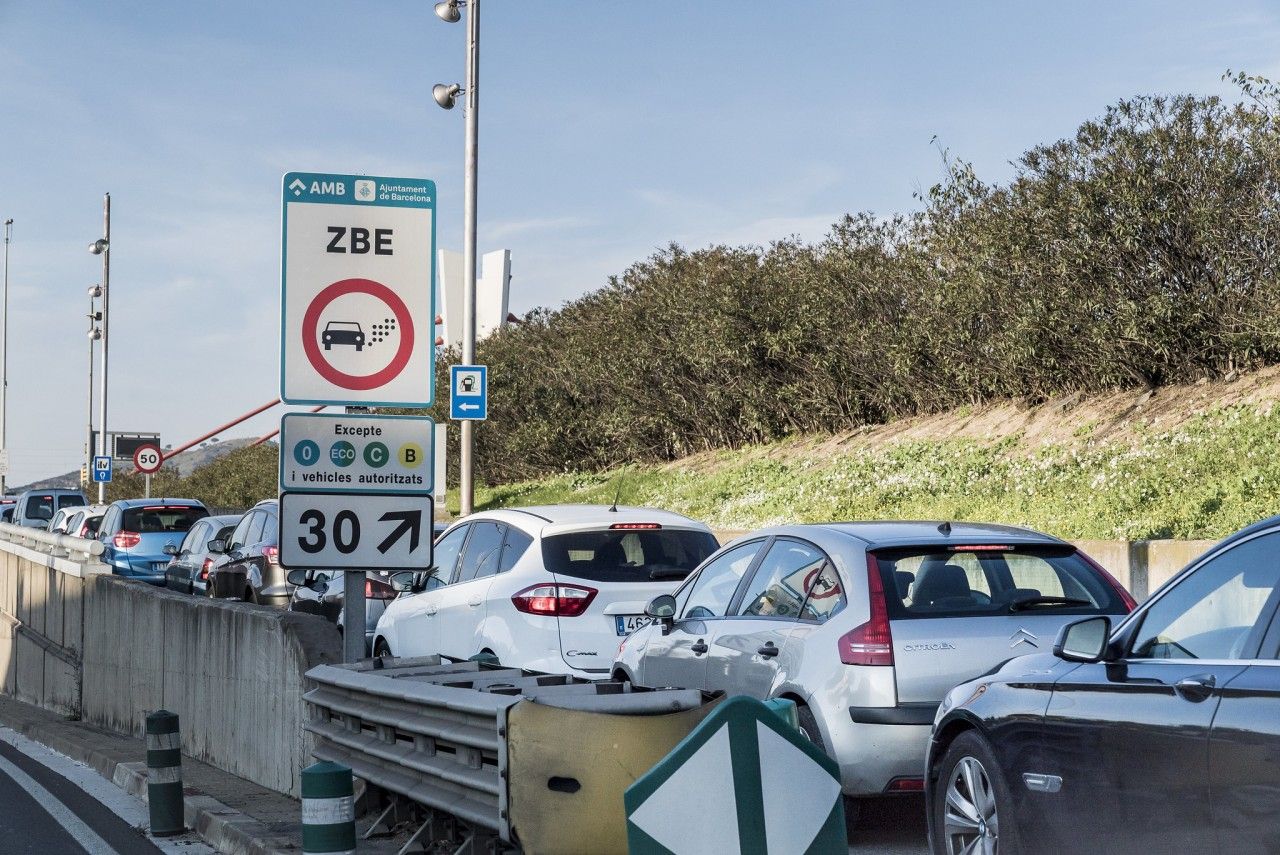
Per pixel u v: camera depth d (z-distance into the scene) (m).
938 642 7.16
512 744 5.61
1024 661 6.13
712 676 8.38
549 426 35.31
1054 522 15.78
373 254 8.80
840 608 7.46
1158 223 18.50
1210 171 18.14
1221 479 14.90
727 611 8.58
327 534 8.73
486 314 42.00
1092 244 19.28
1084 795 5.46
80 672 16.33
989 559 7.64
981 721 6.11
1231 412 17.33
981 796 6.16
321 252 8.73
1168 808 5.00
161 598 12.92
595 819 5.36
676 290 29.75
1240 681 4.75
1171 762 4.98
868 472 22.12
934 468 20.78
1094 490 16.52
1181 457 16.20
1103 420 19.69
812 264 26.88
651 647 9.18
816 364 26.11
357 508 8.78
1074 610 7.41
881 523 8.15
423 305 8.85
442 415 38.47
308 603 15.54
